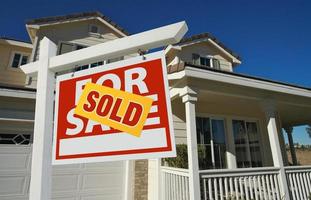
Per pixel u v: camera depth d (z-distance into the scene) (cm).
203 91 543
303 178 596
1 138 571
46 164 132
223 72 537
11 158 561
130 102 129
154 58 131
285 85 633
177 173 514
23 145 581
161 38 130
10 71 1030
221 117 786
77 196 588
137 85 130
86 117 135
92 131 131
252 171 526
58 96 145
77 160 129
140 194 635
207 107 756
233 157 758
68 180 587
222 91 561
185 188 484
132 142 122
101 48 142
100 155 126
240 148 797
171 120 118
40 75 150
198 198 439
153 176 630
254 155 823
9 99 583
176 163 593
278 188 544
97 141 129
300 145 3475
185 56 1038
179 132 671
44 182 129
